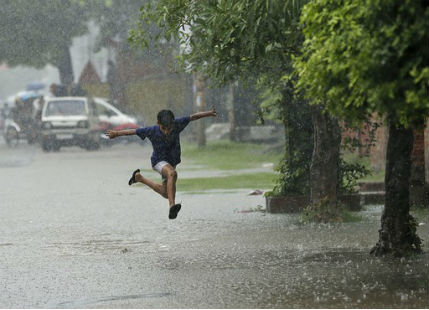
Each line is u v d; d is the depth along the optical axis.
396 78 19.28
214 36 28.59
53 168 74.81
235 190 52.78
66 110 104.75
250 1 26.20
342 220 37.34
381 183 49.03
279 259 28.66
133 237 34.84
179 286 24.62
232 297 22.95
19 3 117.12
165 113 27.59
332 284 24.23
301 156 41.69
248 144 99.94
